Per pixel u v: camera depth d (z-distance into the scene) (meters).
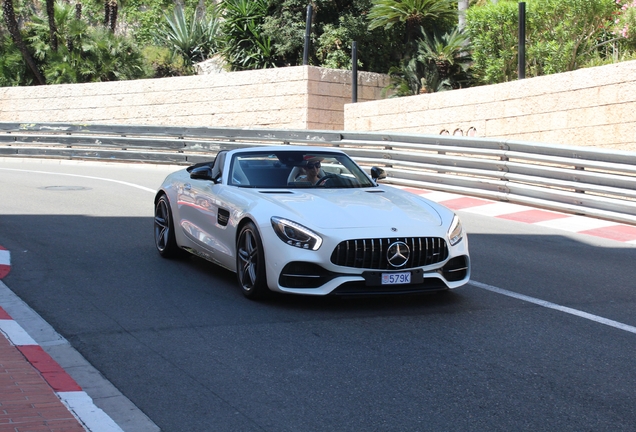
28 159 20.50
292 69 20.64
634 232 10.16
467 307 6.23
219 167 7.57
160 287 6.79
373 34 22.88
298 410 4.05
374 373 4.63
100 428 3.72
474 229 10.32
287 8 23.62
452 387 4.41
